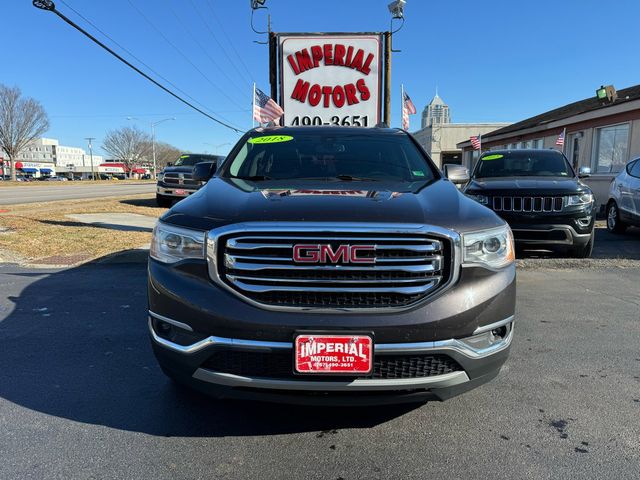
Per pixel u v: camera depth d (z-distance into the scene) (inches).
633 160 395.5
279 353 92.0
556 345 154.7
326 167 145.9
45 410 113.2
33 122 2753.4
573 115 629.0
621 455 96.5
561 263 272.7
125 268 262.8
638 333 165.6
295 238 93.8
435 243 95.7
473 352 96.5
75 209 545.3
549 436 103.5
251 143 162.6
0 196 824.3
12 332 163.9
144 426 106.8
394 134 170.2
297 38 404.5
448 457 96.1
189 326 96.2
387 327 91.0
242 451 98.0
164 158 4473.4
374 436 103.8
